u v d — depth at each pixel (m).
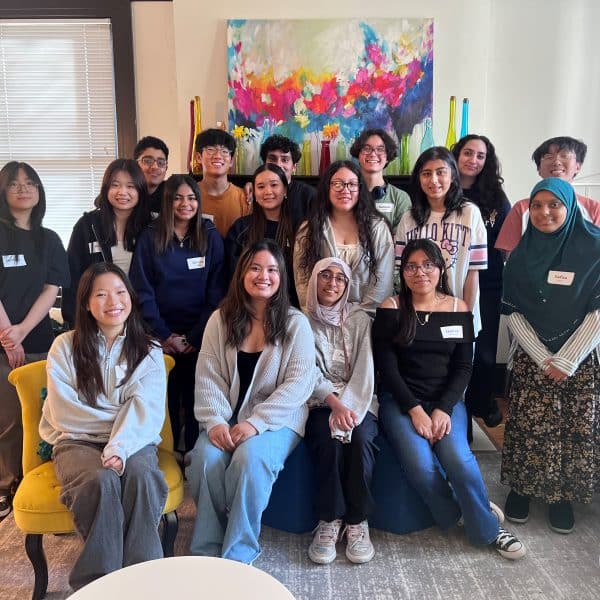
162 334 2.58
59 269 2.68
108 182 2.65
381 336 2.36
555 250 2.18
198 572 1.38
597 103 3.77
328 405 2.25
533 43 3.68
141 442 1.93
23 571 2.06
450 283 2.56
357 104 3.55
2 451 2.53
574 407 2.19
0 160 3.86
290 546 2.20
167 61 3.75
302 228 2.59
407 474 2.15
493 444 3.11
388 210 2.91
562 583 1.95
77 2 3.65
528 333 2.24
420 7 3.53
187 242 2.65
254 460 1.96
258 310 2.23
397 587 1.94
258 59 3.52
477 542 2.13
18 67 3.76
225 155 2.98
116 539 1.77
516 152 3.81
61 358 2.00
